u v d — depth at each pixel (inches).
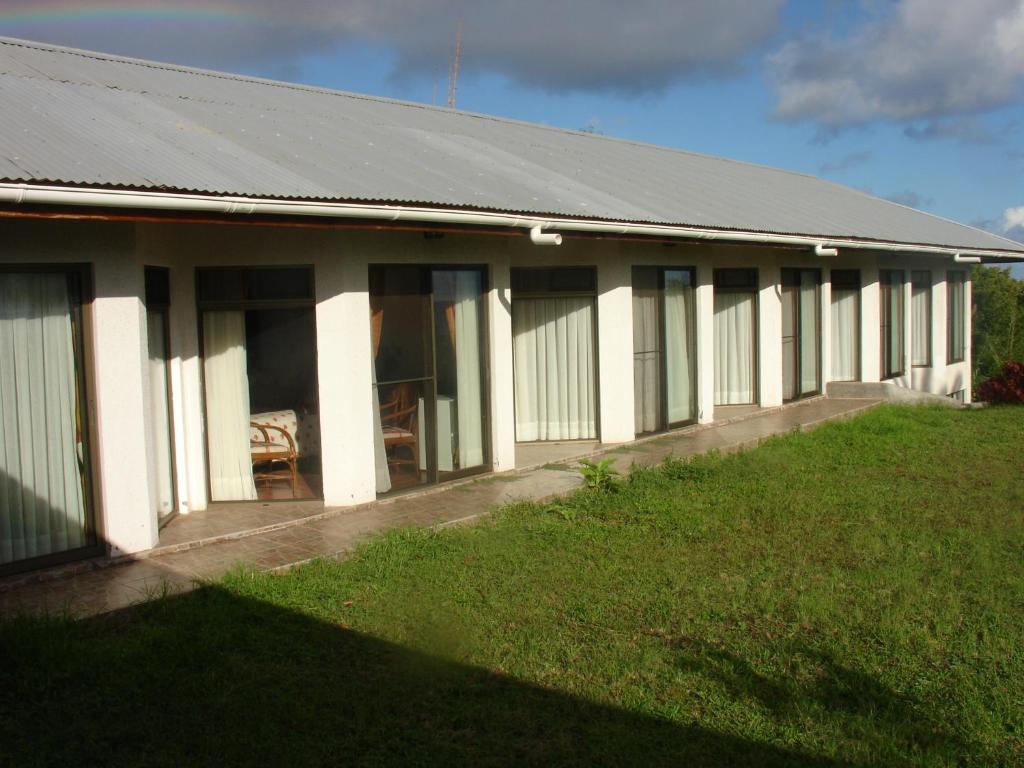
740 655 211.9
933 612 235.6
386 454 360.8
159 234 318.7
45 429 267.7
